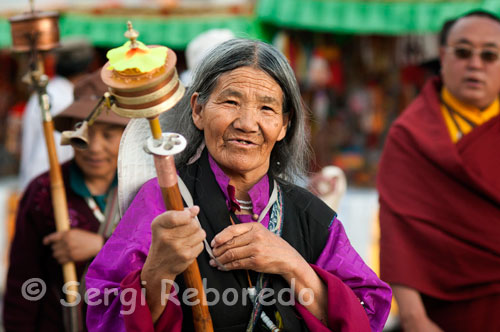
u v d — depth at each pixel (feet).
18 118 28.12
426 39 24.66
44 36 9.55
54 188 9.92
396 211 11.57
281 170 7.55
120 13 25.16
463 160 11.63
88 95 10.82
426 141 11.71
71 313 9.61
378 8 23.21
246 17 23.79
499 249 11.24
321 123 26.32
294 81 6.91
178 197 6.01
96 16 25.25
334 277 6.82
